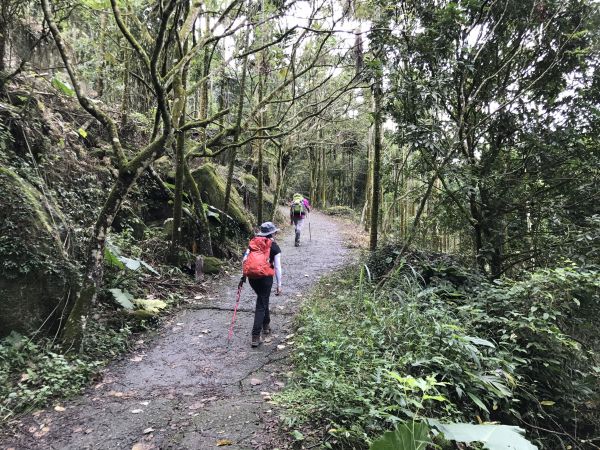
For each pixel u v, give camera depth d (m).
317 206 28.09
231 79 11.86
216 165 13.38
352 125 17.67
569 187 6.98
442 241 10.80
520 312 5.07
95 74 9.15
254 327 5.19
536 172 7.04
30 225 5.06
